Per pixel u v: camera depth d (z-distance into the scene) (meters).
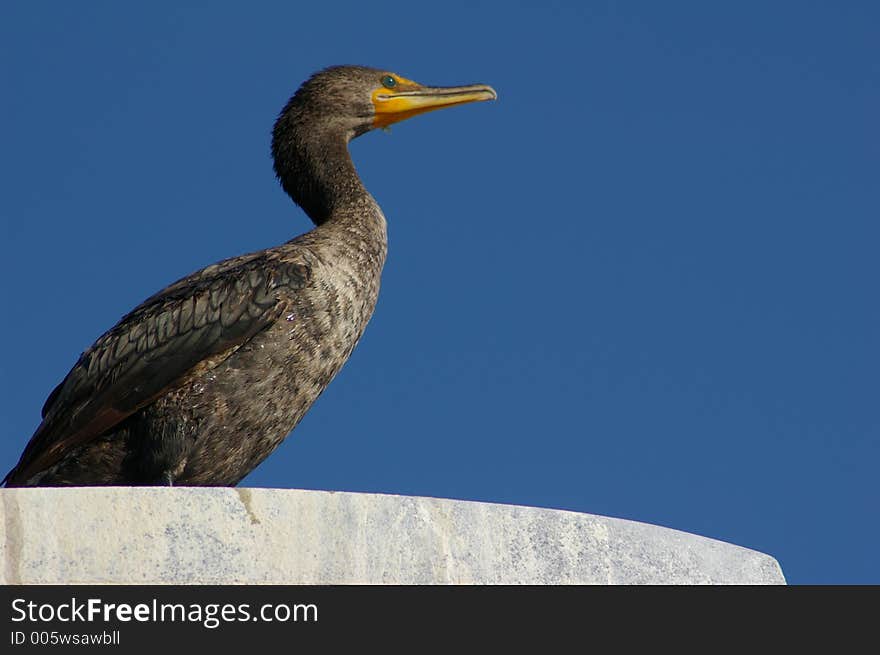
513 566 10.73
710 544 11.92
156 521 10.06
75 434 13.78
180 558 10.03
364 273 14.96
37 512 9.91
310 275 14.30
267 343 13.97
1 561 9.79
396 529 10.53
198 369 13.82
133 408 13.75
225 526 10.17
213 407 13.77
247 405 13.91
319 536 10.34
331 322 14.40
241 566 10.12
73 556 9.90
